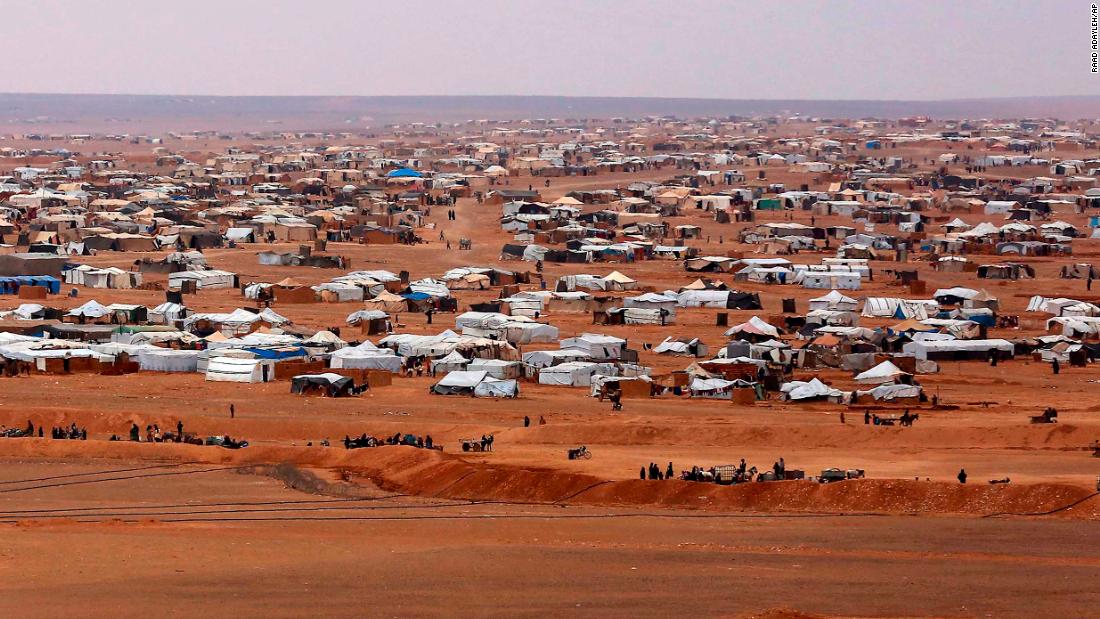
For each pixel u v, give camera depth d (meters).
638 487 134.12
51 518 124.50
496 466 141.25
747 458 148.75
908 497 129.75
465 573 103.75
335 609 92.81
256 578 101.75
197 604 94.00
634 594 97.50
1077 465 142.38
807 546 114.62
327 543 114.69
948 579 102.25
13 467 146.12
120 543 113.00
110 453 151.25
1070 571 104.88
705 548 113.38
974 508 127.38
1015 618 91.12
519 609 93.06
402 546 114.06
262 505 130.88
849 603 95.12
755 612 91.75
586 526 122.12
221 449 152.50
